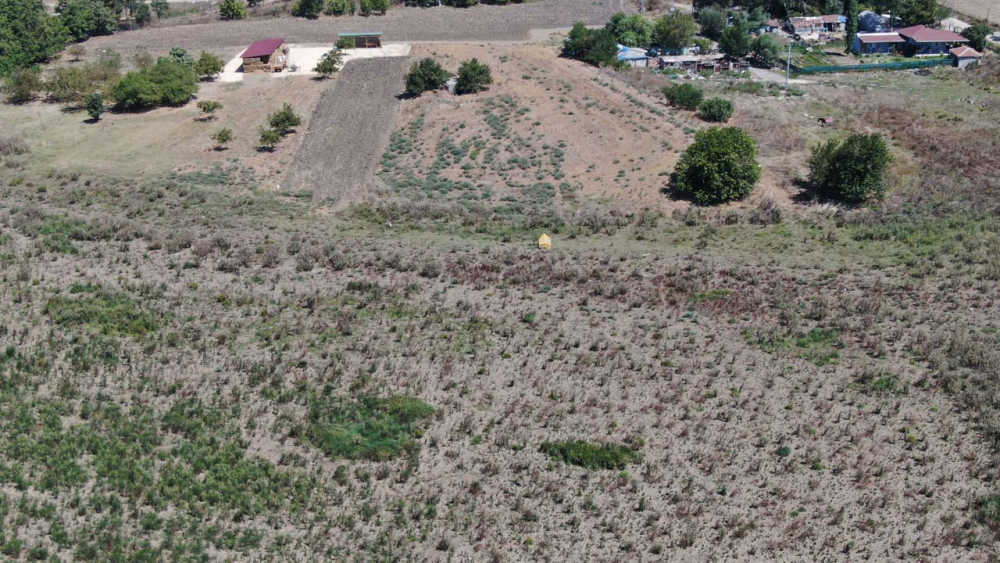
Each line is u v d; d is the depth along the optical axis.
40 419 39.12
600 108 82.44
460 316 50.38
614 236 63.56
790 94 90.44
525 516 35.25
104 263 55.62
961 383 43.84
